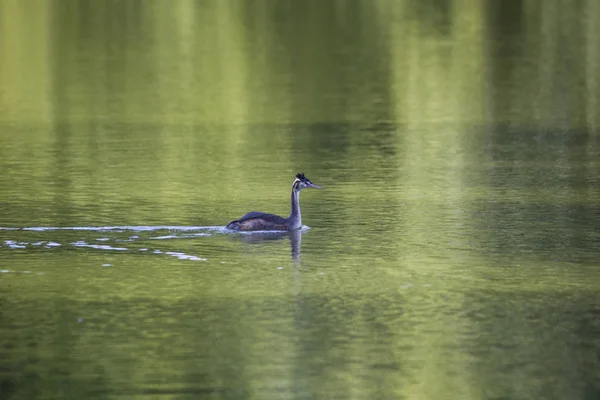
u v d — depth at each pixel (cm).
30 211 3022
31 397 1725
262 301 2180
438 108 5131
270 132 4547
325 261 2489
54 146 4203
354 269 2416
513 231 2800
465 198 3234
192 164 3834
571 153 4019
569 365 1848
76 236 2708
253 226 2777
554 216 2978
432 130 4575
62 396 1728
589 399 1722
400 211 3055
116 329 2011
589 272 2391
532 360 1870
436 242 2683
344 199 3231
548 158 3925
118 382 1781
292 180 3544
